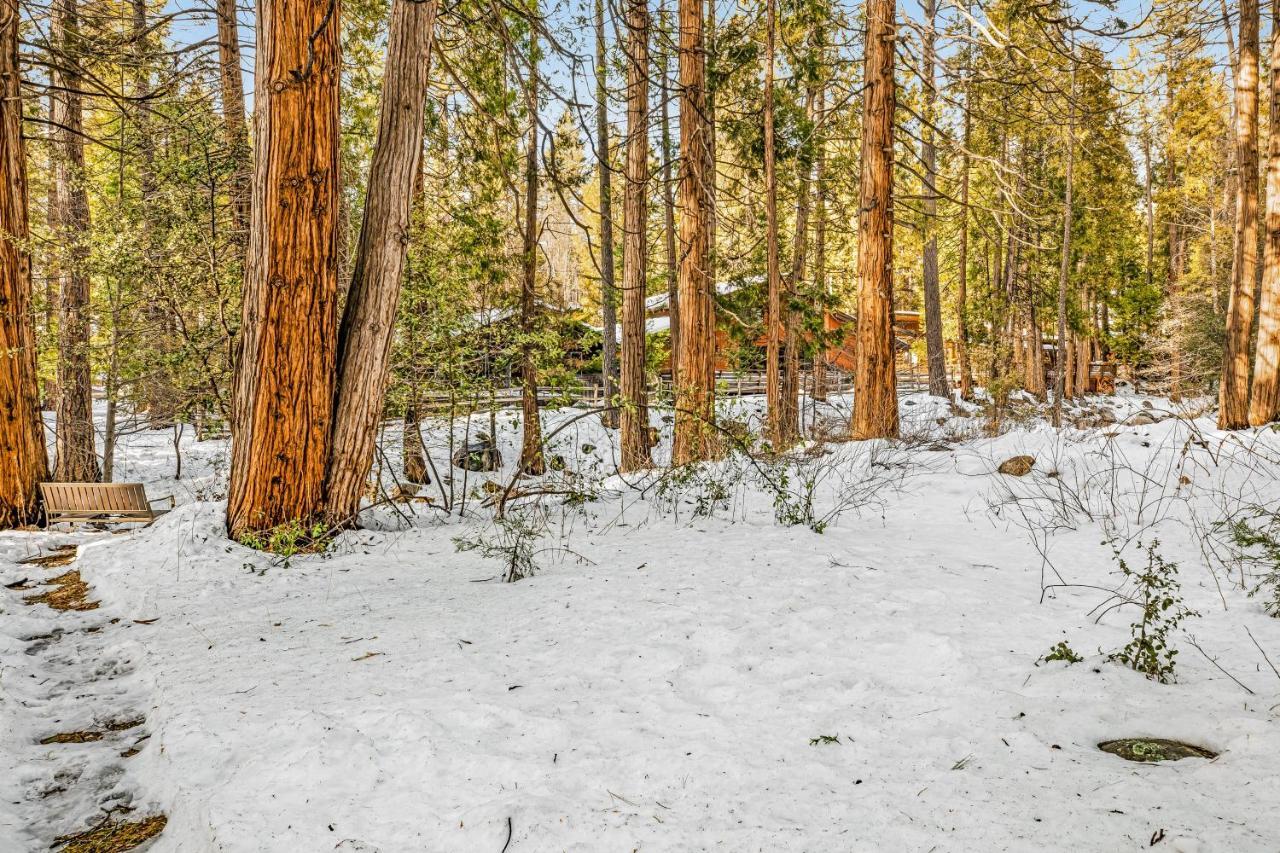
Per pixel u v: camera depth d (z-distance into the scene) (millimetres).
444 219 11188
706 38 13273
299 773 2586
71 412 12523
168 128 9695
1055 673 3172
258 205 6797
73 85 12094
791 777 2502
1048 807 2160
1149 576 3689
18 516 8883
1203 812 2021
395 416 9203
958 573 4980
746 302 16453
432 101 11008
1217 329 22875
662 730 2904
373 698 3223
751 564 5215
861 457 9430
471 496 9734
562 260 42000
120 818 2621
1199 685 3023
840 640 3795
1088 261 25922
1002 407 18359
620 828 2217
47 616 5305
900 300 35969
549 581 5199
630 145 13773
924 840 2066
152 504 11742
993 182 20094
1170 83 19359
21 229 9133
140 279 9375
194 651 4148
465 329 9383
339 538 7051
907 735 2758
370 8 10484
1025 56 10508
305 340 6887
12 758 3049
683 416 10375
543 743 2803
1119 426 9594
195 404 10242
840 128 16266
